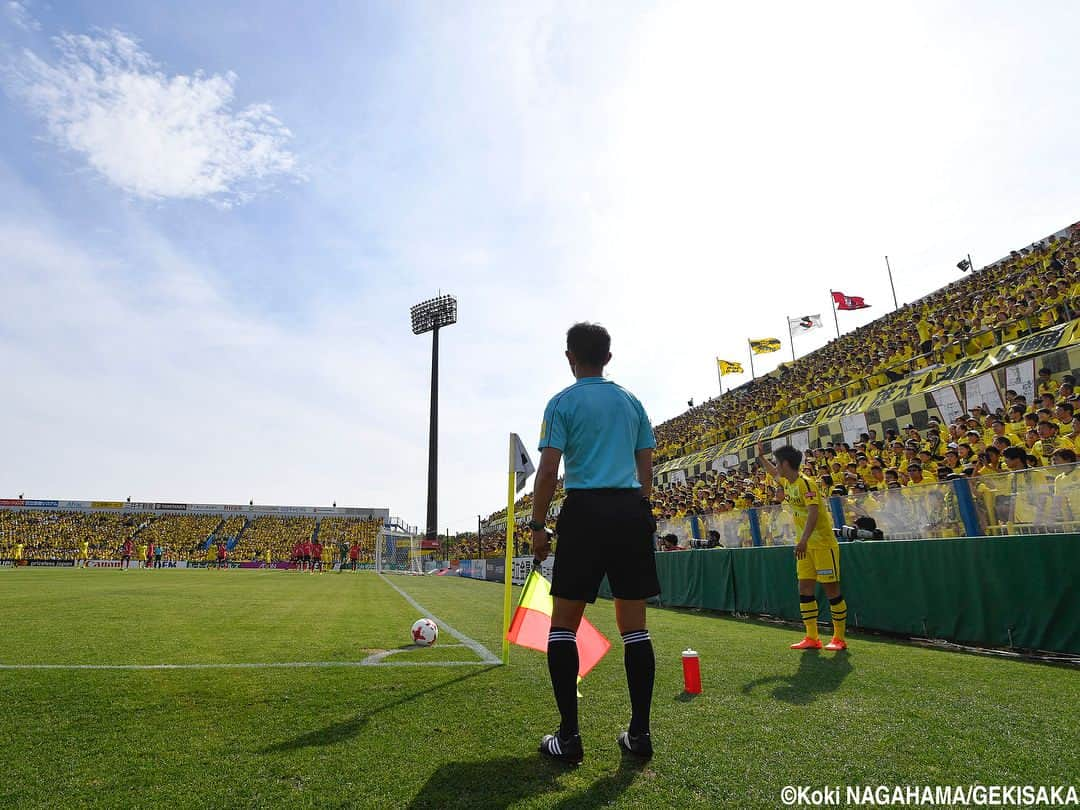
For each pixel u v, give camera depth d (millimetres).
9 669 3480
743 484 14781
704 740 2324
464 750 2213
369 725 2502
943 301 21781
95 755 2123
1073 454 7145
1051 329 11727
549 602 3688
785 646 4941
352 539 50812
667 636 5641
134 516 51781
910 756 2150
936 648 5035
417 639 4727
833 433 16453
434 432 46375
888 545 5805
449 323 50094
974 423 10930
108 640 4621
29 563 41688
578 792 1838
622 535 2242
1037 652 4547
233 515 53250
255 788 1855
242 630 5410
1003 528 5910
